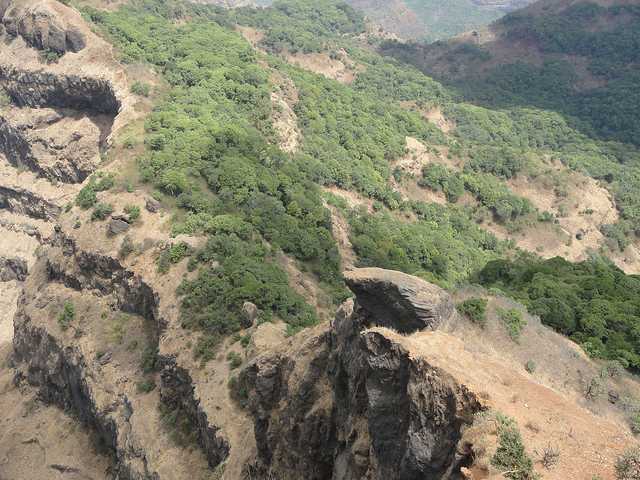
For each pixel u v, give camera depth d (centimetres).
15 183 11131
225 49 12156
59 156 10719
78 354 6238
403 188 11669
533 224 12219
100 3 13488
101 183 7562
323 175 10025
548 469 1834
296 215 8081
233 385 4703
